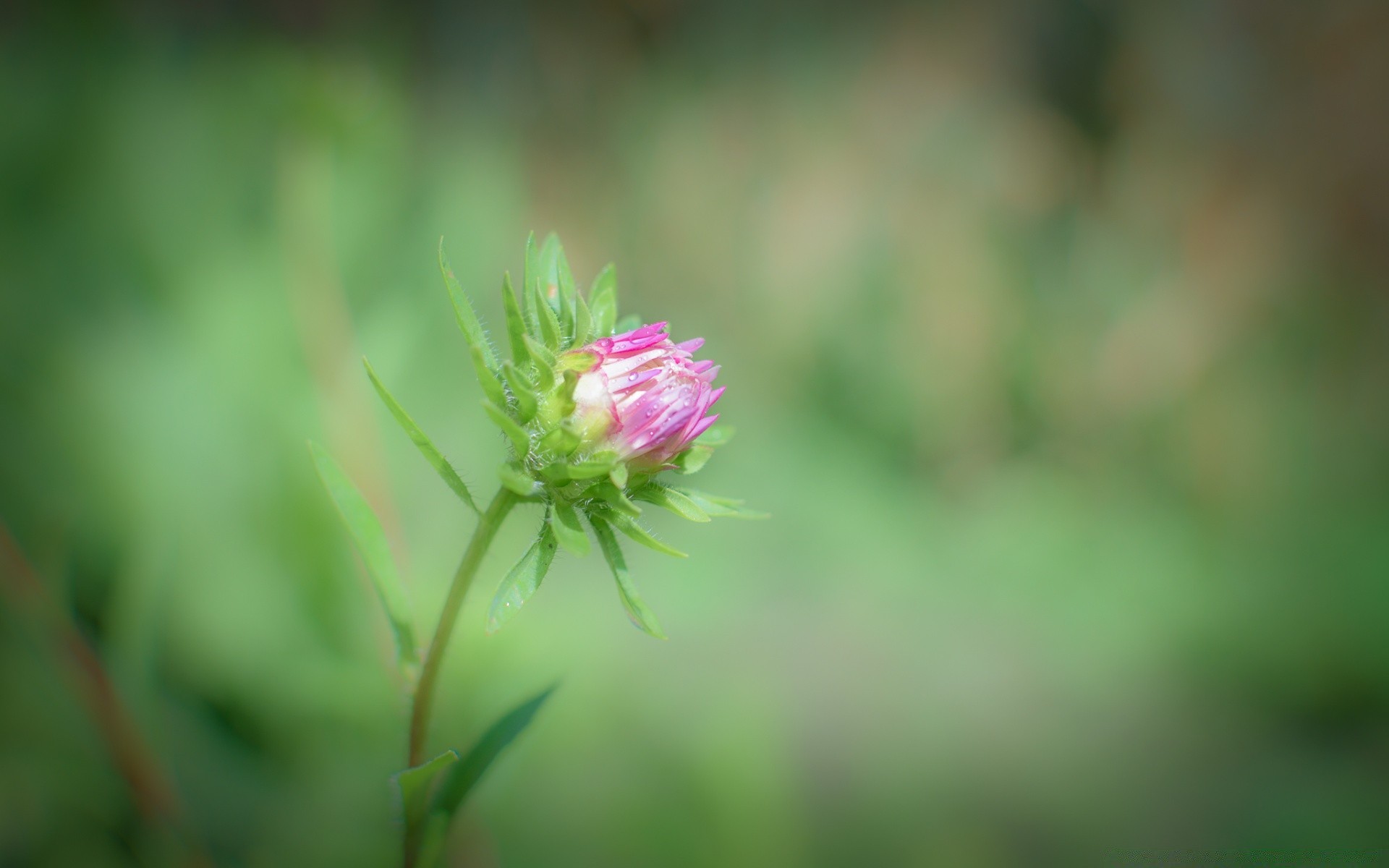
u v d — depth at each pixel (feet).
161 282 1.59
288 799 1.39
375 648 1.43
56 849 1.34
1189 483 2.49
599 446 1.12
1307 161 2.82
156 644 1.41
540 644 1.47
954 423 2.39
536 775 1.43
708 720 1.47
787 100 2.68
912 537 2.17
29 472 1.47
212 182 1.71
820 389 2.39
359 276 1.69
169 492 1.45
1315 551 2.30
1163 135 2.83
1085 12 2.81
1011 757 1.80
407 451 1.54
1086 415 2.51
